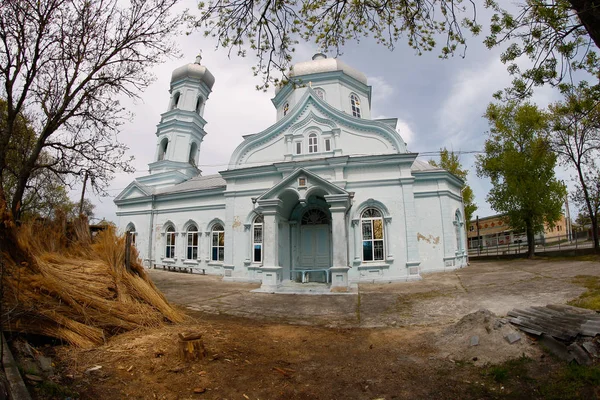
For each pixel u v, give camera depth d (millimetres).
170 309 7742
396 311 9633
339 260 13281
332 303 11156
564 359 4965
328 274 15227
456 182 19000
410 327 7953
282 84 7449
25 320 5188
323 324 8570
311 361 5766
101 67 10234
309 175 14258
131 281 7512
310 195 15320
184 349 5434
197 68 27297
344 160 16328
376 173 16500
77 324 5754
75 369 4738
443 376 5004
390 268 15555
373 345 6637
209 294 13188
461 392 4520
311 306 10781
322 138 17781
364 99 23188
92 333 5781
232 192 18578
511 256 24516
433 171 17344
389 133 17031
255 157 18953
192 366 5230
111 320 6348
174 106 27469
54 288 5938
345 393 4559
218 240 20562
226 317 9305
